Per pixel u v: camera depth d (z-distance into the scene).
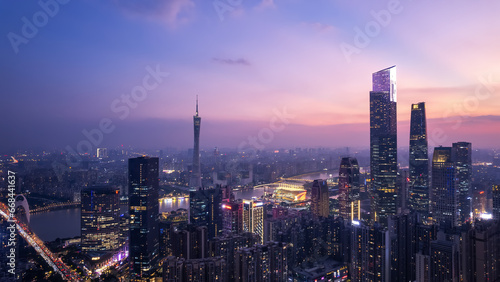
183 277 181.38
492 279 187.12
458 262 190.88
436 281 196.25
